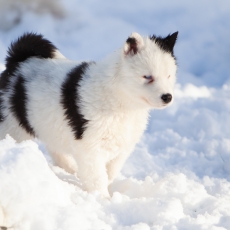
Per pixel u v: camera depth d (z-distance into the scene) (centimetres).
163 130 1355
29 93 904
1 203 596
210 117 1366
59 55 1006
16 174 613
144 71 802
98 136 820
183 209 761
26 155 644
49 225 593
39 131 912
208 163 1161
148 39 850
